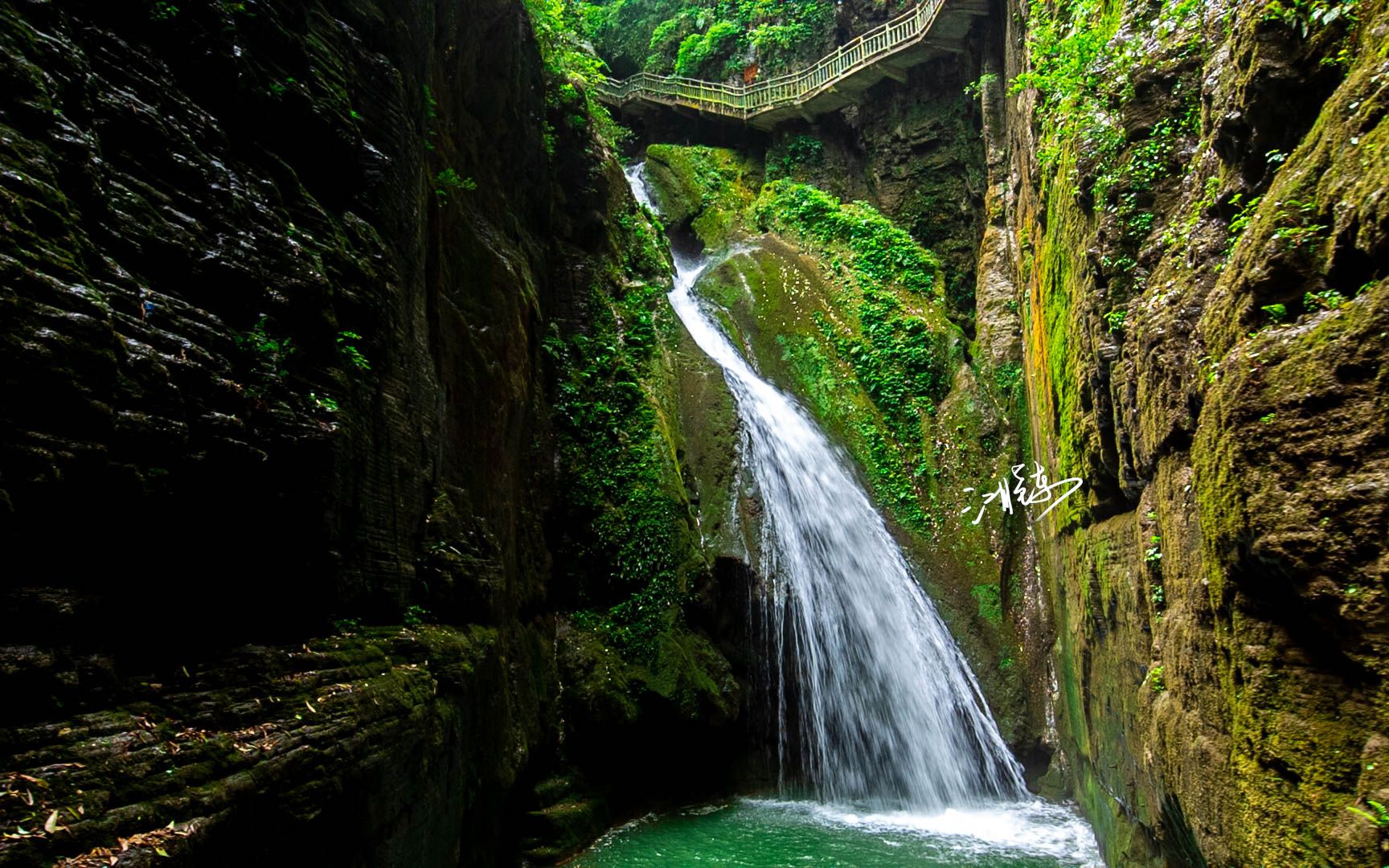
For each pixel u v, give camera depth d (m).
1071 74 8.00
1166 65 6.63
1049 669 12.23
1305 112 4.04
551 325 12.16
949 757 12.09
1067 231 8.44
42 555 3.13
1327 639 3.29
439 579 6.86
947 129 20.06
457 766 6.56
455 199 8.87
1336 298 3.33
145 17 4.12
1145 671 6.27
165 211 3.94
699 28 26.64
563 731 9.86
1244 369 3.58
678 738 10.53
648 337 14.07
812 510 13.62
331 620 5.23
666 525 11.45
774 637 12.09
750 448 13.64
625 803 10.25
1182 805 4.91
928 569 13.80
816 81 22.20
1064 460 9.23
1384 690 2.85
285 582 4.67
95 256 3.40
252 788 3.69
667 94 25.59
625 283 14.83
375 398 5.83
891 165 21.03
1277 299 3.66
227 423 3.96
